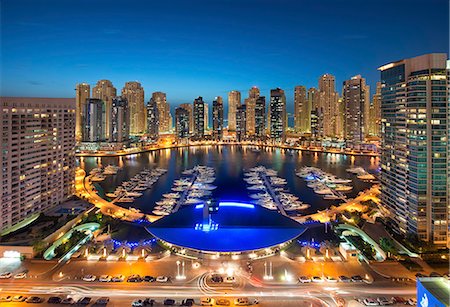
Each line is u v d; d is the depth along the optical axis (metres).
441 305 79.25
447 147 160.88
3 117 176.50
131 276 138.00
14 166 183.00
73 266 146.62
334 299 123.12
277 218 181.75
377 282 134.25
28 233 175.50
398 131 181.38
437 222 161.50
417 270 142.25
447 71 161.50
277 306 119.06
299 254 159.00
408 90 171.00
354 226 194.75
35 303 119.94
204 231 166.75
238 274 140.62
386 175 197.25
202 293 127.06
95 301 120.81
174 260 153.12
